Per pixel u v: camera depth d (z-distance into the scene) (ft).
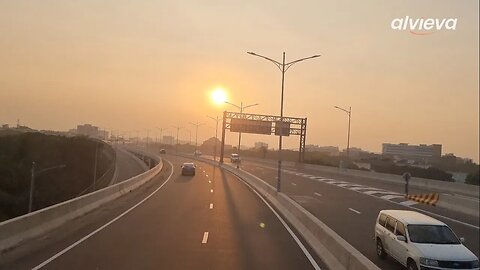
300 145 293.84
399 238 47.03
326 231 48.16
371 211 97.81
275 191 108.27
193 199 106.63
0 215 119.44
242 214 81.92
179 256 44.55
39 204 138.41
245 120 293.23
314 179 192.54
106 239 53.21
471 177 197.67
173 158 395.96
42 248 47.14
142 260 42.16
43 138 194.90
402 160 408.26
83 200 76.23
